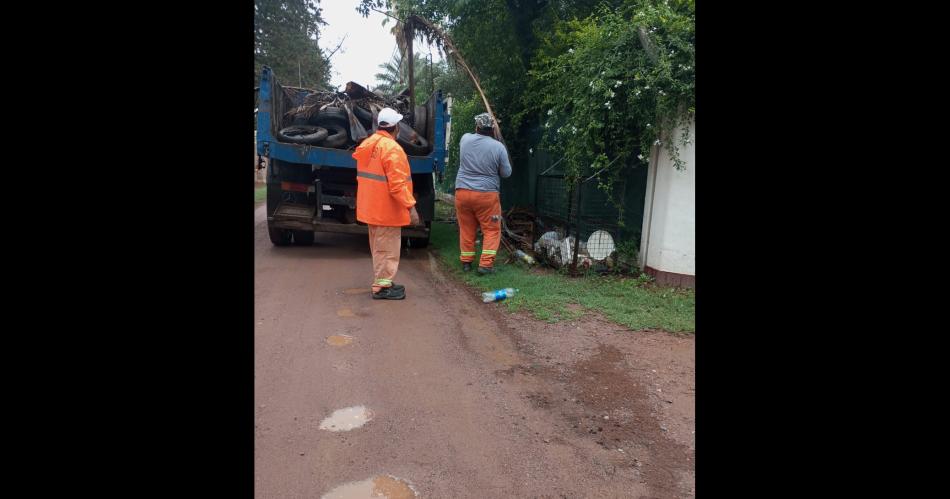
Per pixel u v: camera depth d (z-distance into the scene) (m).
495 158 6.22
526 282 6.05
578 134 6.21
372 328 4.72
